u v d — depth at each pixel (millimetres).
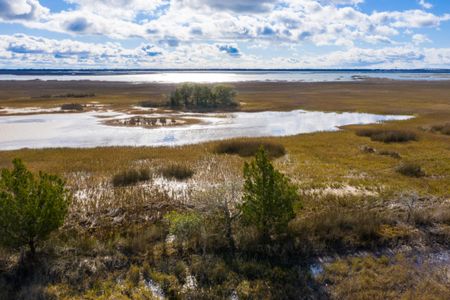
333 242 9594
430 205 12664
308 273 8211
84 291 7574
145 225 11047
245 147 22453
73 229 10609
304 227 10039
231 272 8195
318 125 35094
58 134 30016
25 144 26344
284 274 8172
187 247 9227
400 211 11930
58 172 17234
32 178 8805
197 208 11320
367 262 8695
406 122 34719
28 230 8258
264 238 9578
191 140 27766
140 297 7363
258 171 9727
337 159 20109
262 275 8141
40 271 8109
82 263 8430
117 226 11000
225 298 7395
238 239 9523
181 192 14203
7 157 20672
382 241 9695
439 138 26141
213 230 9734
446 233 10133
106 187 14891
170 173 16719
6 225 8062
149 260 8680
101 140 27719
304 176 16578
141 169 16594
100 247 9062
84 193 14062
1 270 8219
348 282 7879
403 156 20672
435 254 9258
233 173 17078
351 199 13109
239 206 9977
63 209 9023
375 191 14383
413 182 15516
